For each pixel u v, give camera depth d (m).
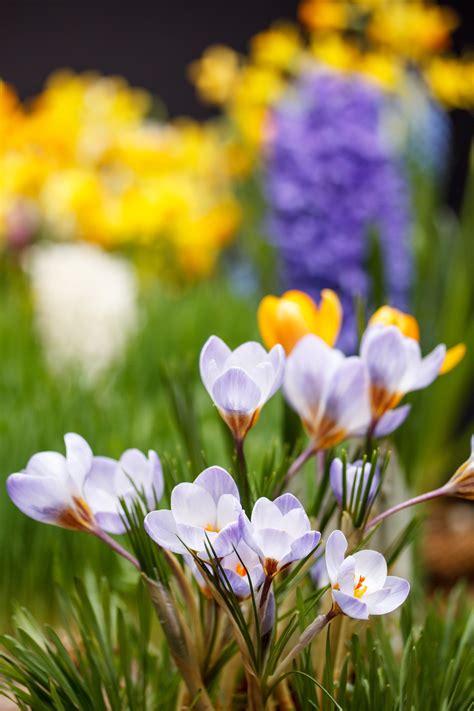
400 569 0.87
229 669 0.75
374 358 0.74
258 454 1.19
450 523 2.02
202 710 0.72
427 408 2.16
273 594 0.70
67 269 1.90
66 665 0.74
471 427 2.44
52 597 1.09
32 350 1.98
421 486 2.25
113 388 1.79
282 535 0.67
